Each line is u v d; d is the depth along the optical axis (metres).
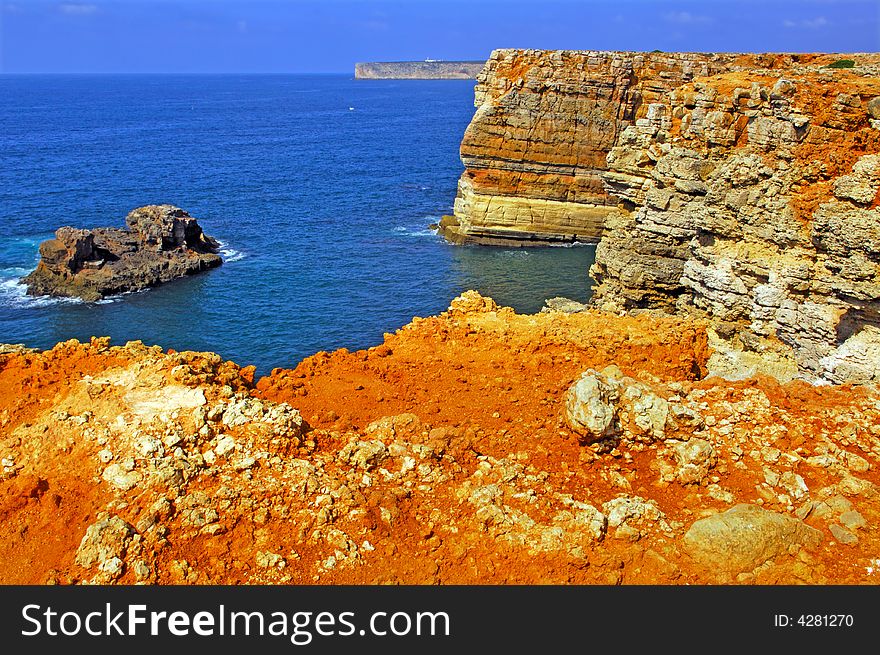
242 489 12.94
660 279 44.25
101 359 16.56
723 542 12.60
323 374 19.94
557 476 14.93
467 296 25.80
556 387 18.94
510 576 12.42
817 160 32.44
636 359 22.30
